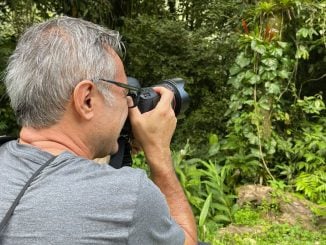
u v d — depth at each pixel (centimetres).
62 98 113
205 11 855
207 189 458
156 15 887
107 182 108
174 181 135
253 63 505
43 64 113
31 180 109
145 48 784
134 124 134
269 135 507
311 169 508
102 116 118
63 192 106
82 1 781
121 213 106
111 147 124
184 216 131
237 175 504
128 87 123
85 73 114
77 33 116
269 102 504
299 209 448
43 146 115
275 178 512
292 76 534
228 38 742
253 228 425
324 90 605
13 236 104
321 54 581
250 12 529
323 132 543
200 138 668
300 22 515
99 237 104
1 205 106
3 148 122
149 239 110
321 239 412
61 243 103
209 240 392
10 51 677
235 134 518
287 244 400
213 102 712
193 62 771
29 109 115
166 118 137
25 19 746
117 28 862
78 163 112
